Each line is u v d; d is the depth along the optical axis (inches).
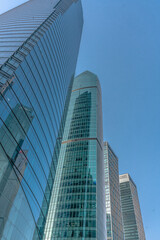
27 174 1801.2
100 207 4382.4
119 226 6156.5
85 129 6087.6
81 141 5772.6
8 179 1496.1
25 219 1694.1
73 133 6087.6
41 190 2116.1
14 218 1512.1
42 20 3107.8
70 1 5177.2
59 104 3061.0
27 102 1966.0
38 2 4603.8
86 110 6742.1
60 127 3129.9
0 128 1508.4
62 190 4719.5
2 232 1348.4
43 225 2156.7
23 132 1817.2
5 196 1427.2
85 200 4375.0
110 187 6658.5
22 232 1633.9
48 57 2711.6
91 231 3831.2
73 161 5305.1
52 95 2701.8
